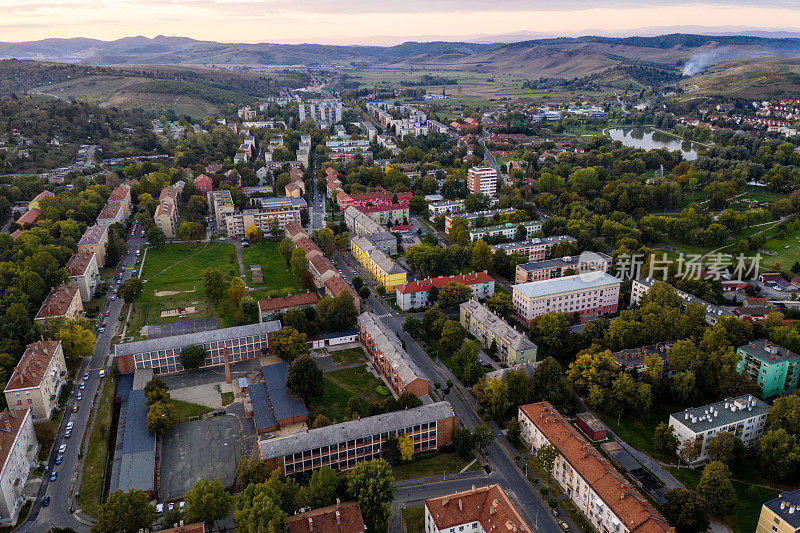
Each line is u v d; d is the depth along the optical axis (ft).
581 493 561.43
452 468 627.05
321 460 611.88
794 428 625.41
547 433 626.23
